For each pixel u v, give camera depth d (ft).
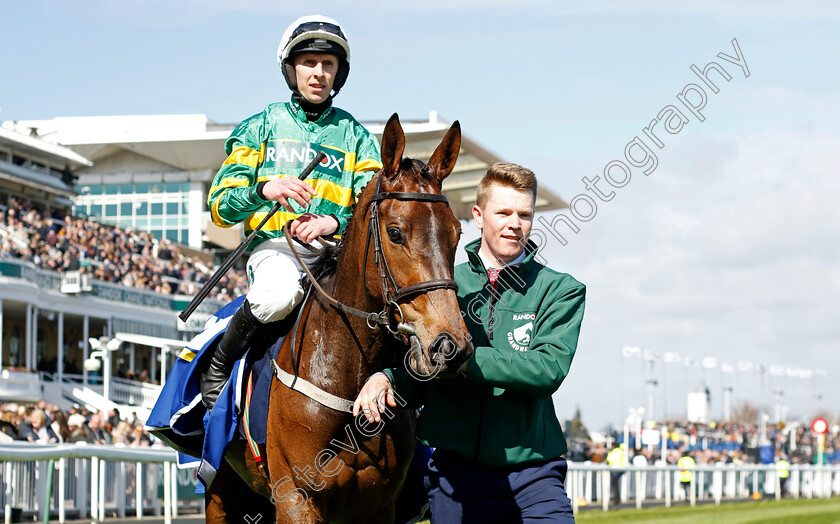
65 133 111.45
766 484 62.64
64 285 69.10
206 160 107.76
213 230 106.22
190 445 13.16
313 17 12.64
